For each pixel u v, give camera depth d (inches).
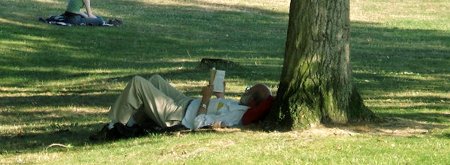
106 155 371.9
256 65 807.7
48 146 408.8
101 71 780.6
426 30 1183.6
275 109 418.0
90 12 1053.8
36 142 428.5
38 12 1111.6
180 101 426.6
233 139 390.6
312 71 414.0
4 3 1164.5
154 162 341.1
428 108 543.2
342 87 419.8
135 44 949.2
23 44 896.9
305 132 403.9
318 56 414.0
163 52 909.8
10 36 923.4
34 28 987.3
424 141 383.2
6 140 437.1
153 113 420.5
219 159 340.5
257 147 369.4
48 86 697.6
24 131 466.3
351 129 413.7
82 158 367.6
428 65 854.5
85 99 608.4
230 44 986.1
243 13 1258.0
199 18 1181.7
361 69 800.9
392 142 379.6
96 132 447.5
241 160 338.0
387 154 351.6
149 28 1069.1
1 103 588.7
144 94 416.8
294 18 415.8
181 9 1251.2
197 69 775.1
